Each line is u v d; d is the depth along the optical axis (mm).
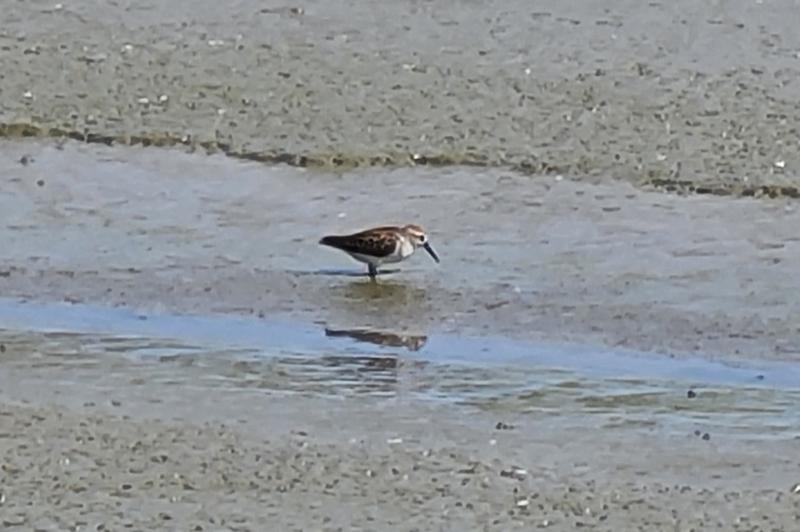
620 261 25953
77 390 20453
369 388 20984
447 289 24891
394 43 35312
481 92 32719
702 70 34062
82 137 30672
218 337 22875
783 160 29891
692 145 30469
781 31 36375
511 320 23906
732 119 31656
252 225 27219
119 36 35438
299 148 30188
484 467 18359
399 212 27797
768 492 17953
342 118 31484
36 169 29266
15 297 24375
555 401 20719
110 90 32688
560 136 30750
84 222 27141
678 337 23406
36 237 26547
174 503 17188
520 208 27906
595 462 18672
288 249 26328
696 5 37781
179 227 27078
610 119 31562
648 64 34312
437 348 22719
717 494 17859
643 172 29328
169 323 23500
